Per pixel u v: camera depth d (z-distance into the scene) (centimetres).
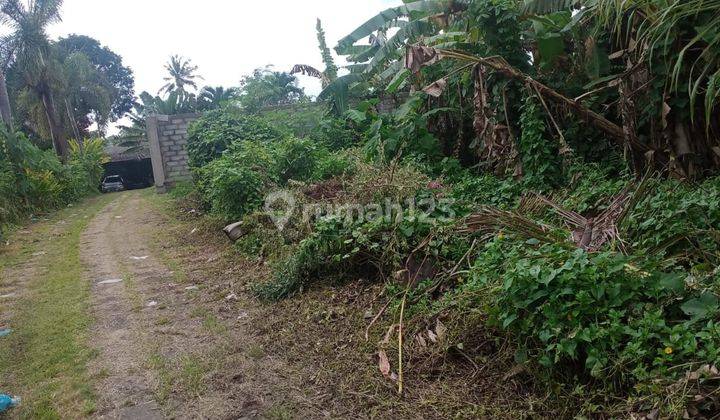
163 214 926
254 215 588
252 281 462
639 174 528
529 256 273
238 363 308
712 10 438
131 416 255
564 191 504
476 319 286
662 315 231
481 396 251
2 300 450
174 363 311
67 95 2392
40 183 1052
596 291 233
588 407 219
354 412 248
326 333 339
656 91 500
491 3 636
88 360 320
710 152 496
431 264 376
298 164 695
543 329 242
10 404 267
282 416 248
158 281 495
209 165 816
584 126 594
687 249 297
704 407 191
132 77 4041
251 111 1239
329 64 1164
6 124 1143
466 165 777
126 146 2808
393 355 294
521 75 545
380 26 754
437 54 530
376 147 698
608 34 593
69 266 569
